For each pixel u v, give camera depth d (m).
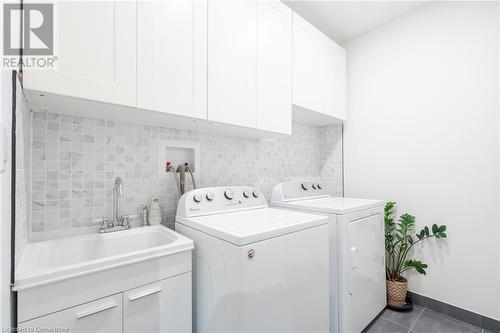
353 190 2.44
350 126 2.47
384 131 2.22
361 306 1.62
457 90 1.80
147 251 0.97
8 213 0.66
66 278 0.79
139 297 0.94
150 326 0.97
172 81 1.17
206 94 1.29
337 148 2.57
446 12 1.86
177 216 1.42
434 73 1.92
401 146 2.11
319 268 1.31
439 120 1.89
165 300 1.02
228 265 1.01
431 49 1.94
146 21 1.09
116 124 1.37
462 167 1.78
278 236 1.10
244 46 1.48
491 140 1.65
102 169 1.32
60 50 0.88
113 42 1.00
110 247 1.24
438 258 1.88
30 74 0.83
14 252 0.72
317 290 1.29
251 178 2.06
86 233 1.26
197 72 1.25
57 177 1.19
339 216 1.50
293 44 1.83
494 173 1.64
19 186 0.83
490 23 1.67
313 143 2.67
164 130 1.55
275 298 1.07
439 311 1.86
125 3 1.03
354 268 1.56
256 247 1.00
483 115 1.69
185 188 1.65
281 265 1.10
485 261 1.67
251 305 0.98
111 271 0.88
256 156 2.11
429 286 1.92
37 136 1.14
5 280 0.63
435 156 1.91
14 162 0.74
